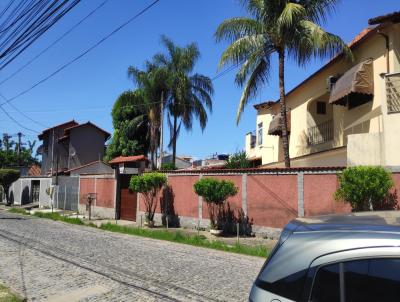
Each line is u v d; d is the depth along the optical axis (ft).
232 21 65.67
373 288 8.14
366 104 61.26
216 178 64.13
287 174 55.93
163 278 31.58
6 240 52.03
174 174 72.38
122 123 143.02
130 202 85.25
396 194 46.06
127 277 31.86
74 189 109.09
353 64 65.41
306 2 64.59
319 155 71.61
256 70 69.46
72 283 30.19
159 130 119.34
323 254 8.88
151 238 57.06
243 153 103.40
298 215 54.24
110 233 62.64
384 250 8.28
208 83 117.19
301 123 83.66
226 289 28.40
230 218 61.57
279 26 61.72
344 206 50.80
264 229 57.67
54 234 59.31
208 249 47.01
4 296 26.53
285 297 9.00
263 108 105.50
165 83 114.52
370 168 45.16
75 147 162.81
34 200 140.97
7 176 142.00
